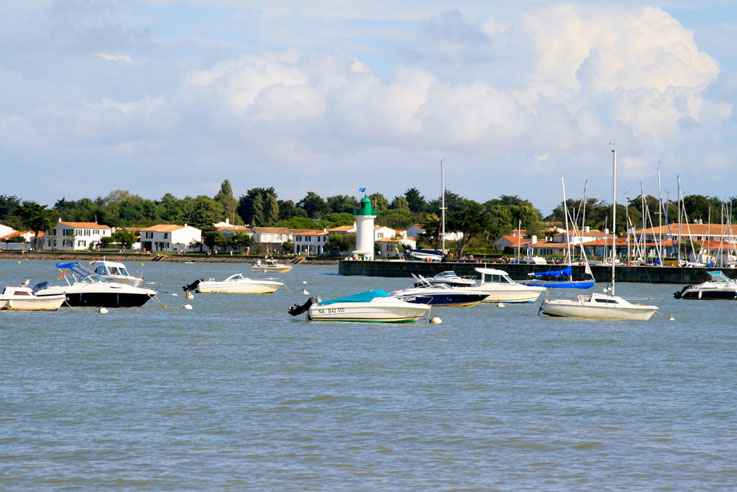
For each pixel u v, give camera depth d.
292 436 44.03
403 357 70.19
